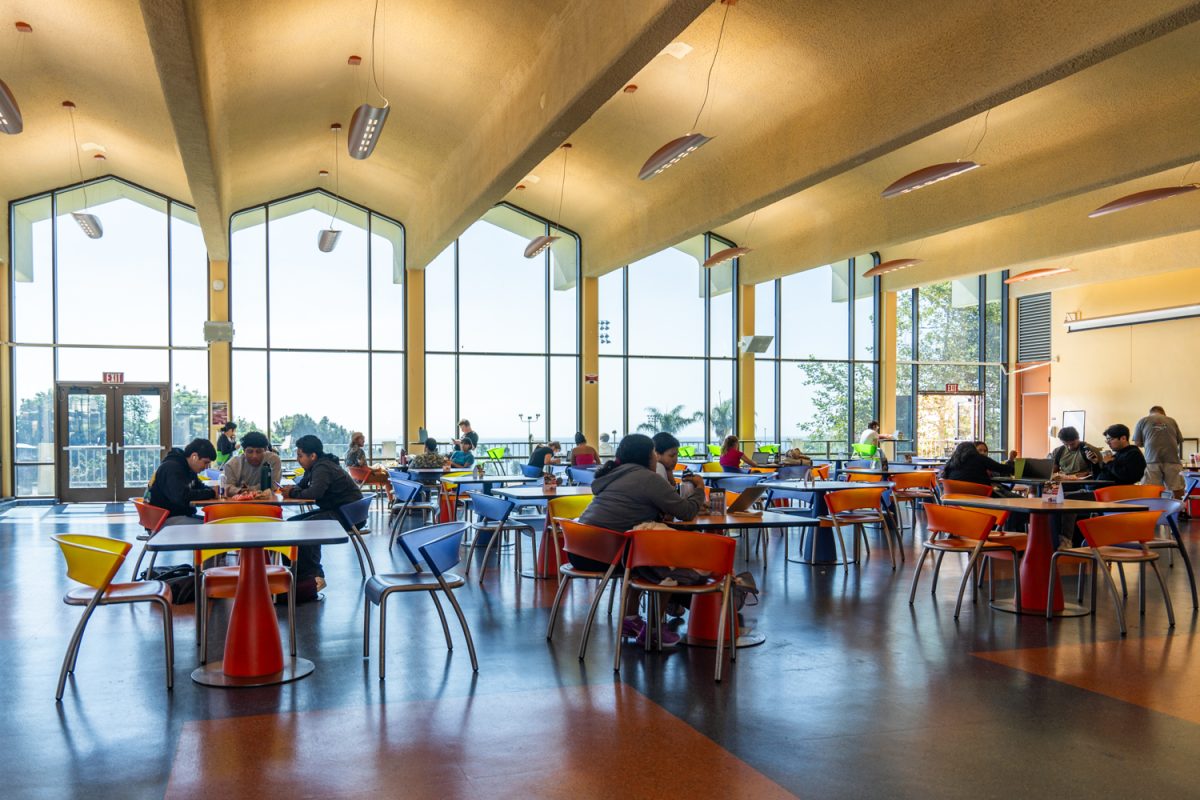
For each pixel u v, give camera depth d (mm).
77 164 13227
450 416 15656
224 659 4410
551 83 7754
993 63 6676
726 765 3262
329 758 3334
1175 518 6113
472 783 3107
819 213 13961
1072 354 16984
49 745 3473
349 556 8211
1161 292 15195
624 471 5113
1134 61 7945
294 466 14922
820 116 8805
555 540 6176
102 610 5934
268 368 14875
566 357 16234
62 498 14039
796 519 5176
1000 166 10211
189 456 6816
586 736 3562
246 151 11781
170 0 5301
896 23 7391
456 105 10141
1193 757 3344
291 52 8961
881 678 4367
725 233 16609
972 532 5801
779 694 4105
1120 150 8703
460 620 4527
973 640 5141
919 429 18062
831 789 3053
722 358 16984
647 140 11109
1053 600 5809
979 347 18547
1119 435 8664
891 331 17625
